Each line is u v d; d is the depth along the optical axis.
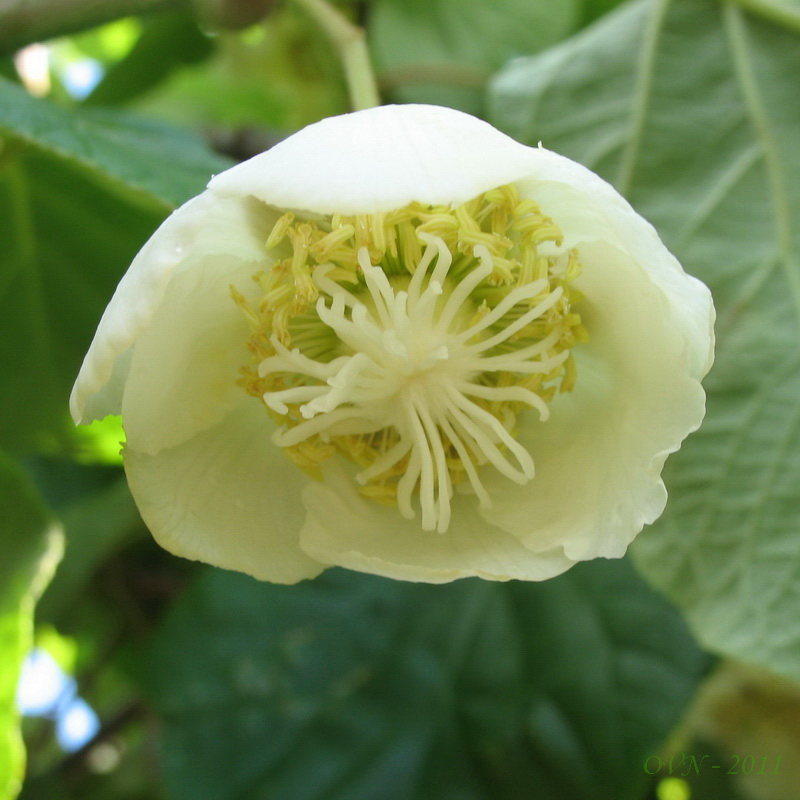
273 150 0.10
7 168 0.14
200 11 0.14
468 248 0.11
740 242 0.14
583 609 0.16
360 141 0.10
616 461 0.11
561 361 0.11
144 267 0.10
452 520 0.11
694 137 0.15
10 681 0.11
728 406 0.13
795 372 0.13
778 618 0.13
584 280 0.11
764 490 0.13
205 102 0.22
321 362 0.12
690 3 0.15
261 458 0.12
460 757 0.15
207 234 0.10
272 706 0.16
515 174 0.10
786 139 0.14
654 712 0.15
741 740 0.19
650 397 0.11
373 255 0.11
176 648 0.16
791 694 0.19
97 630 0.19
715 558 0.13
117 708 0.21
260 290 0.11
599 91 0.15
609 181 0.15
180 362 0.11
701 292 0.10
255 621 0.16
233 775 0.15
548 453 0.11
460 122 0.10
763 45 0.15
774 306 0.14
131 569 0.18
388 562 0.11
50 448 0.16
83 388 0.10
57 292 0.15
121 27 0.22
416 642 0.16
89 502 0.17
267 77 0.21
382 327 0.11
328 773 0.15
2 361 0.15
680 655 0.16
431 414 0.11
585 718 0.15
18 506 0.12
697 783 0.19
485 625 0.16
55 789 0.18
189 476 0.11
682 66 0.15
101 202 0.15
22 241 0.15
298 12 0.19
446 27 0.19
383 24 0.19
